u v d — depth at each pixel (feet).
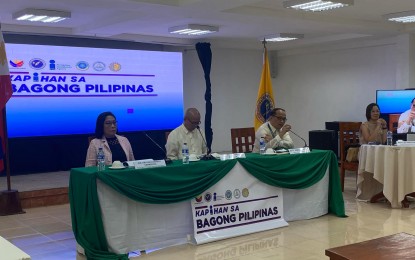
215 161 13.34
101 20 22.80
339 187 16.11
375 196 18.07
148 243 12.41
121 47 28.32
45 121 25.41
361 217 15.85
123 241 11.81
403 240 7.06
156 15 20.93
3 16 21.52
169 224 12.76
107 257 11.37
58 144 25.95
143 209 12.28
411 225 14.73
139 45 28.99
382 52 28.30
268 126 16.43
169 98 29.45
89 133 26.76
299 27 24.64
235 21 21.12
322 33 28.04
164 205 12.63
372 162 17.78
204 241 12.98
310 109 33.04
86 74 26.55
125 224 11.84
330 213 16.26
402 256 6.36
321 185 16.01
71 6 19.45
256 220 14.16
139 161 12.48
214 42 30.27
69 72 26.02
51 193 19.17
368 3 19.54
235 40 30.58
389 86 28.02
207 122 29.66
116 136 14.15
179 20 22.86
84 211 11.41
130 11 20.35
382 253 6.49
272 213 14.55
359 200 18.63
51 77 25.46
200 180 12.84
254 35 28.37
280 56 34.73
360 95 29.76
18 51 24.43
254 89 34.40
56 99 25.67
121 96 27.73
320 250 12.35
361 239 13.29
